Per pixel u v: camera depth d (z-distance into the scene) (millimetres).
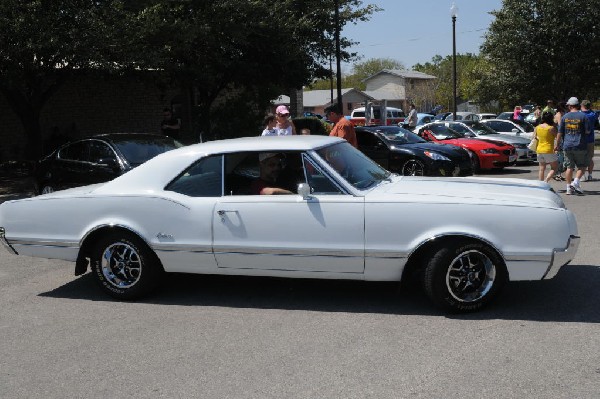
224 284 6355
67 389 4039
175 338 4879
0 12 12047
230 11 17391
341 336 4770
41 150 16172
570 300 5406
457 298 5070
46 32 12250
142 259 5766
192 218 5527
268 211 5324
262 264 5418
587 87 26578
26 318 5508
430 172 13258
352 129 10422
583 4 24344
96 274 5938
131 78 18359
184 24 15375
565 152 11391
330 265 5250
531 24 25562
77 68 15094
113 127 22844
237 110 21922
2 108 20797
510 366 4094
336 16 21219
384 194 5211
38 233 5996
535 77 26312
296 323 5117
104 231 5855
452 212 4969
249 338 4812
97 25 13109
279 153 5469
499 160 15672
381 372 4082
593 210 9742
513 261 4918
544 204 4969
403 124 22406
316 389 3873
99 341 4879
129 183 5816
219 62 18016
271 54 19531
